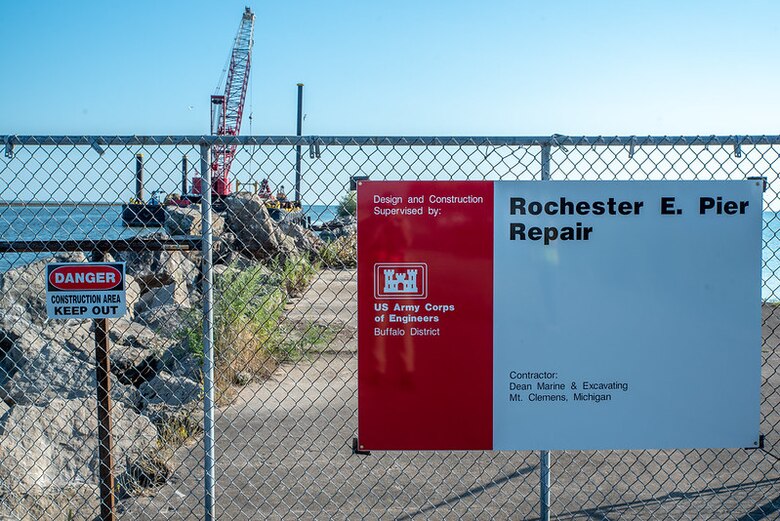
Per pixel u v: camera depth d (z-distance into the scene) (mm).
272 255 15820
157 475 5633
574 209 4008
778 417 7418
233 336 9031
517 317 4016
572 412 4043
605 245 4016
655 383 4043
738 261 4047
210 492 4145
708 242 4035
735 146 4129
